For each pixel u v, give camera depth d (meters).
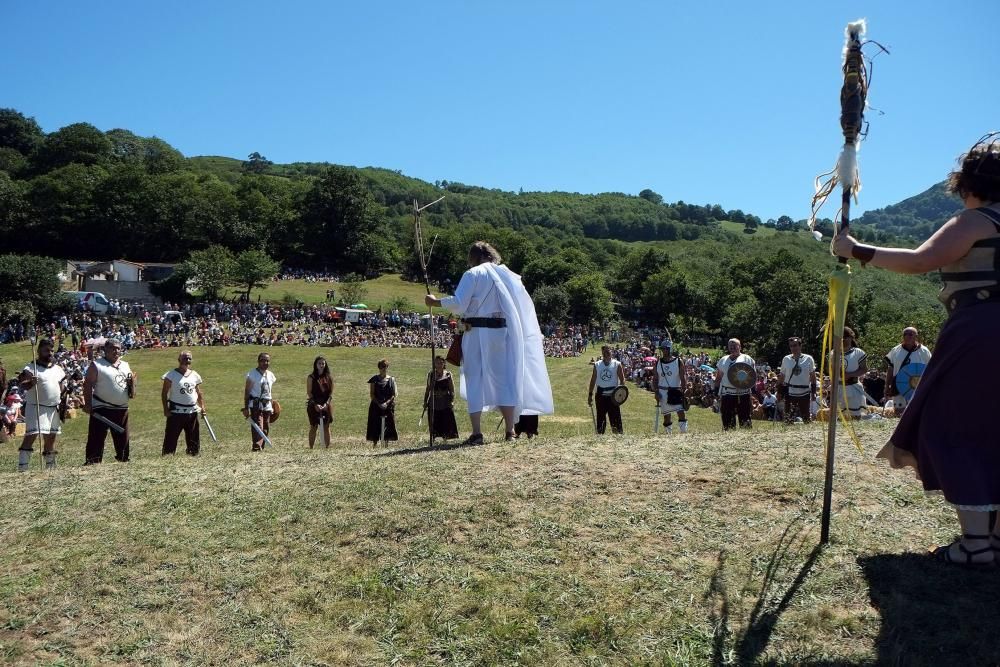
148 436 22.67
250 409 13.49
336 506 5.80
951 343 3.79
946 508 5.07
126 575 5.04
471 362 8.09
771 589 4.19
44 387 10.62
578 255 133.62
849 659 3.53
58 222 119.19
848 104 4.16
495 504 5.57
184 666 4.11
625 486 5.79
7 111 170.50
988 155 3.71
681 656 3.71
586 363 53.50
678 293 102.06
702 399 30.52
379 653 4.06
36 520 6.10
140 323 58.81
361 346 55.03
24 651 4.32
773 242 172.75
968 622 3.67
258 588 4.79
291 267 126.88
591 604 4.25
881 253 3.93
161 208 122.56
